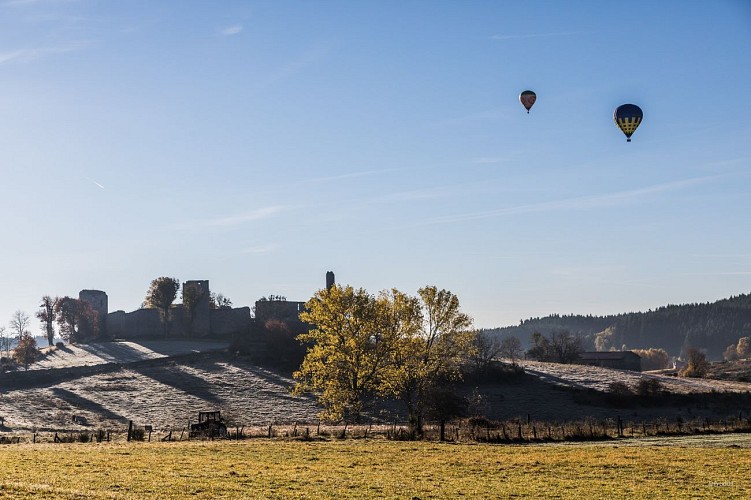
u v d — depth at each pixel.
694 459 45.25
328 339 83.75
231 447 50.59
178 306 193.38
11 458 42.53
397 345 80.81
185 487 34.53
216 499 32.38
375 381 83.00
